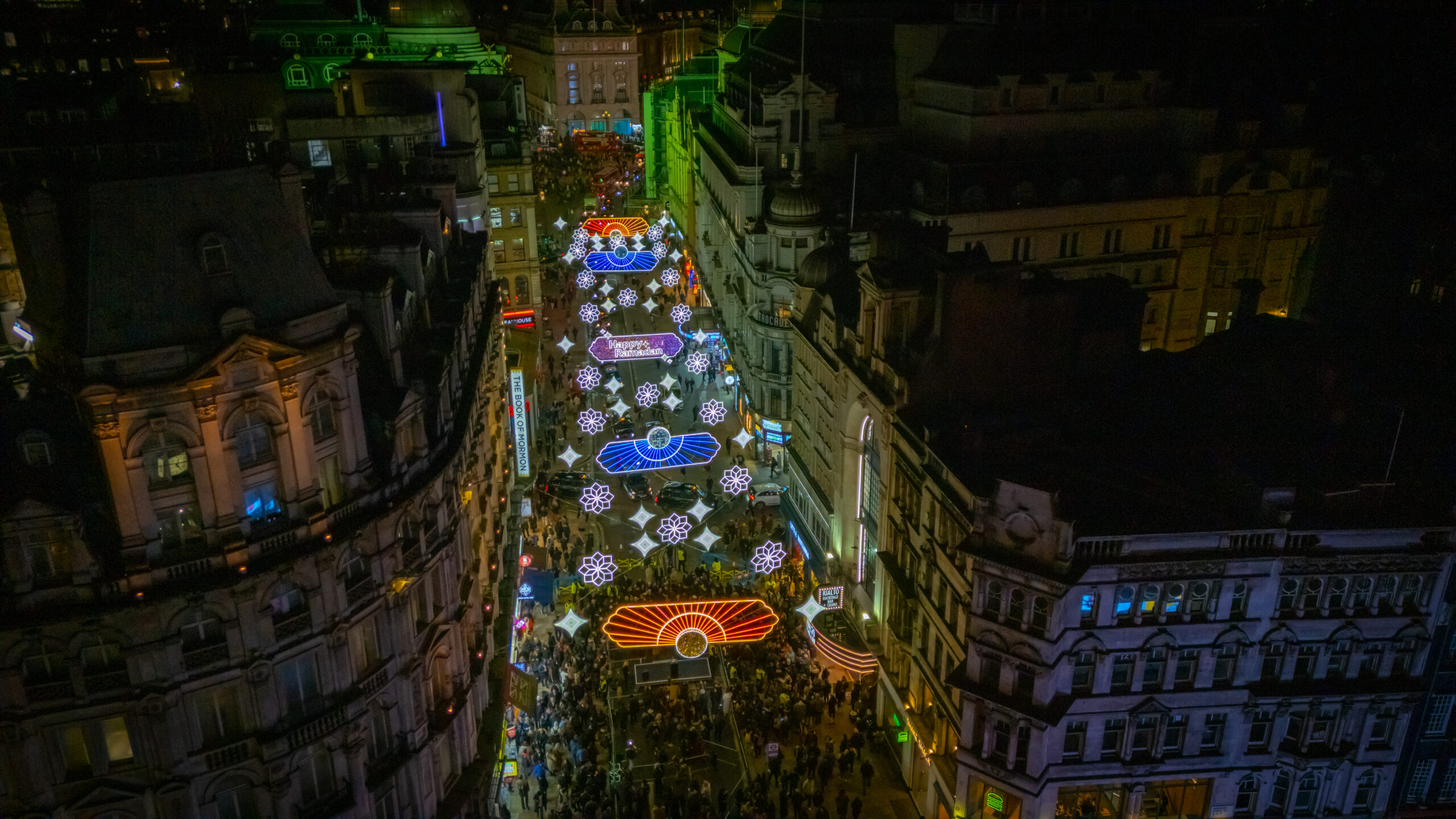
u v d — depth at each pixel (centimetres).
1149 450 4959
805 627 6362
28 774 3331
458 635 4575
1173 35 9438
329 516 3769
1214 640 4306
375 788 4016
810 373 7238
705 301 12069
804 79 9138
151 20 14838
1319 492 4375
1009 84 8569
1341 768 4522
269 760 3634
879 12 9681
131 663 3331
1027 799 4412
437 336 4950
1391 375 5688
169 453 3350
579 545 7275
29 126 6500
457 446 4644
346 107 8031
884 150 9600
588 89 19125
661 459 7738
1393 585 4325
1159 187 8900
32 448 3328
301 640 3684
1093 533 4166
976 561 4300
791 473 7844
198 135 6328
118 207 3284
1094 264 8938
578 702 5788
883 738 5744
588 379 7344
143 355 3225
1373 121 9344
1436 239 6372
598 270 10675
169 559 3403
